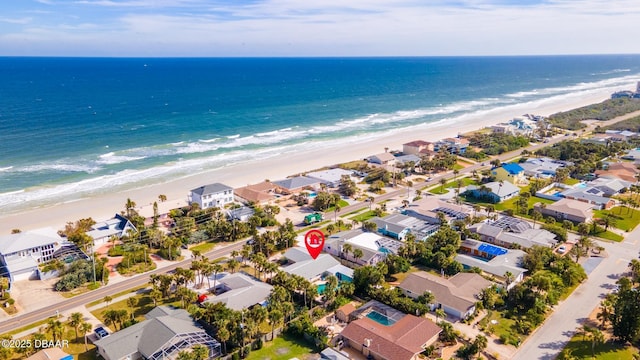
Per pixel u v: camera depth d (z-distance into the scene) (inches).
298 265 4128.9
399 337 3061.0
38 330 3284.9
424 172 7544.3
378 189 6599.4
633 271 4040.4
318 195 5920.3
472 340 3184.1
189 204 5787.4
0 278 3831.2
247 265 4367.6
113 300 3735.2
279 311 3245.6
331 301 3619.6
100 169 7308.1
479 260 4382.4
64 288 3885.3
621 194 6392.7
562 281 3927.2
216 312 3218.5
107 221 5123.0
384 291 3666.3
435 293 3649.1
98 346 2942.9
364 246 4566.9
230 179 7032.5
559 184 6752.0
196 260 4276.6
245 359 2987.2
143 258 4404.5
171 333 2945.4
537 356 3024.1
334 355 2910.9
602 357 3014.3
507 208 5895.7
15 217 5413.4
